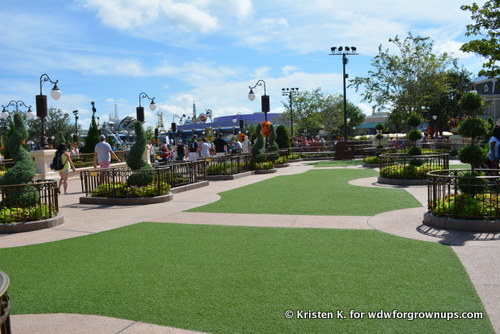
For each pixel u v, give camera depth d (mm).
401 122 34688
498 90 54344
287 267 5430
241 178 18297
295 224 8078
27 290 4969
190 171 15578
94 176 13531
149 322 3980
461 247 5992
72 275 5473
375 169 20531
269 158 23969
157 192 11953
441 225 7234
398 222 7852
